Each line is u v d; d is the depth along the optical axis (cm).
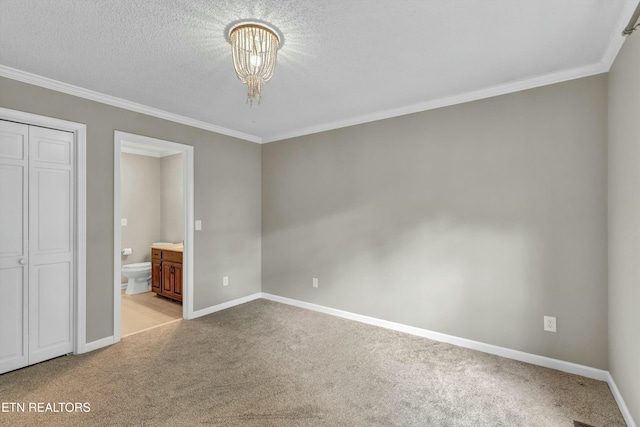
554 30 182
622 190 186
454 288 285
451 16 169
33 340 246
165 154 542
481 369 240
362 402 200
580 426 177
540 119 245
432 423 180
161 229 550
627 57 177
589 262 227
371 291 337
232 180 401
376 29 181
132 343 288
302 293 396
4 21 171
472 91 271
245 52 178
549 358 242
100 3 156
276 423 180
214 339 298
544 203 244
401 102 299
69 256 265
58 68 228
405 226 313
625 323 182
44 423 177
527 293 250
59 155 259
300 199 398
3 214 232
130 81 250
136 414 187
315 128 379
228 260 396
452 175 286
